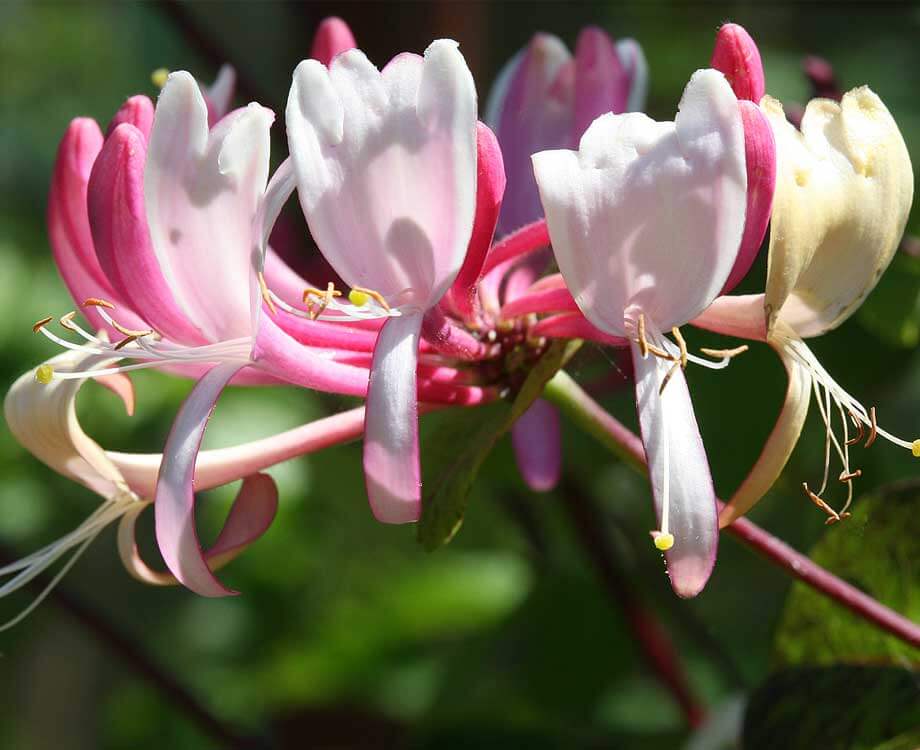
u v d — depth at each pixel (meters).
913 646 0.21
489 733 0.27
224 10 0.36
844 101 0.20
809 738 0.22
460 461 0.21
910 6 0.33
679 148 0.19
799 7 0.36
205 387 0.19
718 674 0.31
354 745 0.36
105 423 0.33
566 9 0.30
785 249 0.19
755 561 0.33
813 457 0.25
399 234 0.19
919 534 0.22
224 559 0.20
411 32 0.28
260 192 0.19
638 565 0.29
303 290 0.21
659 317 0.19
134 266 0.20
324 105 0.19
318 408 0.33
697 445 0.19
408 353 0.19
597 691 0.27
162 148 0.19
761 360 0.25
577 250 0.19
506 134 0.22
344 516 0.34
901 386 0.27
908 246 0.24
